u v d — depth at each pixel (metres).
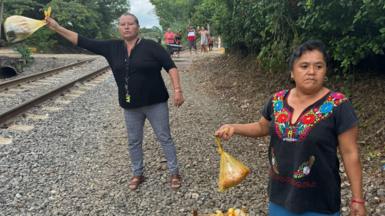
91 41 5.03
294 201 2.54
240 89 12.07
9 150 6.68
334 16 7.09
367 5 5.99
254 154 6.54
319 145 2.44
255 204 4.80
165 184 5.48
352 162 2.44
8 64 18.44
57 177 5.70
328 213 2.54
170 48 27.28
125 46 5.00
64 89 12.22
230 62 17.20
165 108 5.24
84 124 8.58
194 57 25.58
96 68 20.19
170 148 5.33
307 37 8.47
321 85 2.49
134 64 4.93
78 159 6.46
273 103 2.68
